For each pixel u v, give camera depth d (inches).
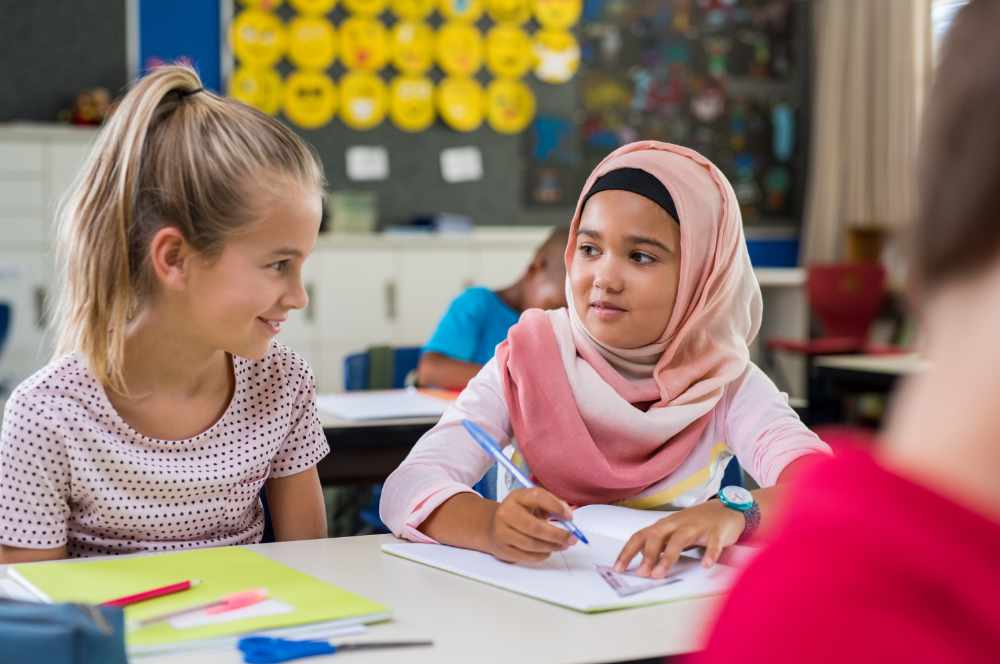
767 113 248.5
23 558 45.0
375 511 102.9
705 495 56.7
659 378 55.7
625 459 56.1
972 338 12.0
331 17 220.4
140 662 30.5
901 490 12.1
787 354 234.2
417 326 212.4
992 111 11.6
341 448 75.9
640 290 54.5
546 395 55.9
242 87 216.1
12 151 191.5
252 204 44.5
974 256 11.8
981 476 11.8
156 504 47.9
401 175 226.1
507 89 231.3
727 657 12.4
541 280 98.9
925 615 11.5
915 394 12.8
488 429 55.1
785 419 55.9
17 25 204.1
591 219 55.6
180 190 44.5
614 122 239.1
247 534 51.3
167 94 46.3
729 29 245.3
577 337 57.3
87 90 207.6
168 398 48.6
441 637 33.1
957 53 12.0
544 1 232.2
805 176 251.0
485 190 231.1
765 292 241.6
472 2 227.8
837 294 210.5
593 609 35.9
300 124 220.1
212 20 214.2
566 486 56.1
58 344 47.9
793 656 11.8
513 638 33.1
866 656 11.4
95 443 46.2
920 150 12.3
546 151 234.7
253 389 51.7
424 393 93.0
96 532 47.4
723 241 55.5
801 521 12.8
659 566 40.2
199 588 37.4
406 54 224.8
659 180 54.5
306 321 206.1
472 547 44.6
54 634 23.9
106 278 45.7
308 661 30.5
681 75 242.8
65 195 47.6
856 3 237.5
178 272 45.0
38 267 192.7
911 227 12.4
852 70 238.4
